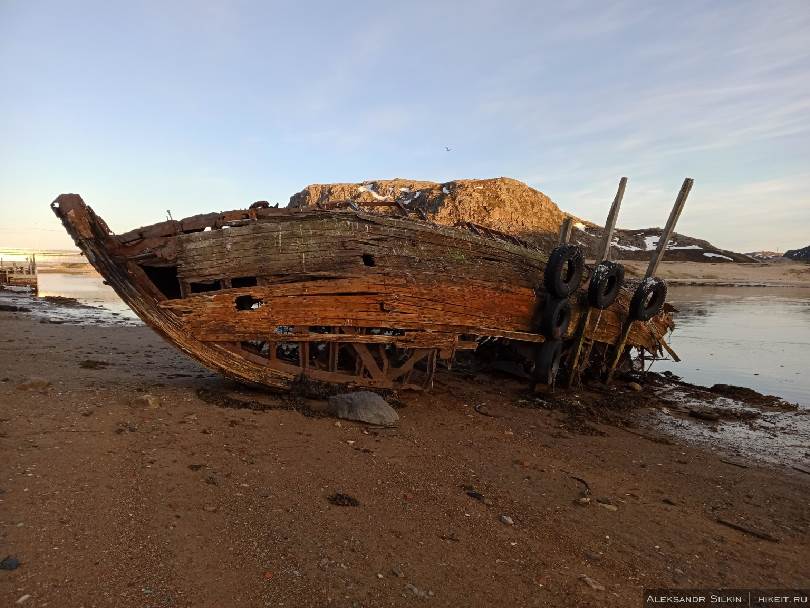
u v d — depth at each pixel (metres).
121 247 7.20
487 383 12.10
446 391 10.52
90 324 18.48
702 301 46.72
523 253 10.91
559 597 3.70
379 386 9.00
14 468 4.50
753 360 18.27
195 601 3.10
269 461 5.54
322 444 6.31
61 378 8.31
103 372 9.34
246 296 7.84
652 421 10.32
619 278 12.16
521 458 6.90
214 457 5.43
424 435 7.32
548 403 10.56
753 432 9.77
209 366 7.69
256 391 8.38
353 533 4.21
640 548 4.70
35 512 3.81
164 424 6.28
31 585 2.99
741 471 7.50
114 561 3.38
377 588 3.49
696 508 5.93
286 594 3.29
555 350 11.39
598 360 13.92
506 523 4.82
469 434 7.73
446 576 3.77
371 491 5.12
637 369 15.62
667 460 7.74
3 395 6.80
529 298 10.99
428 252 8.96
